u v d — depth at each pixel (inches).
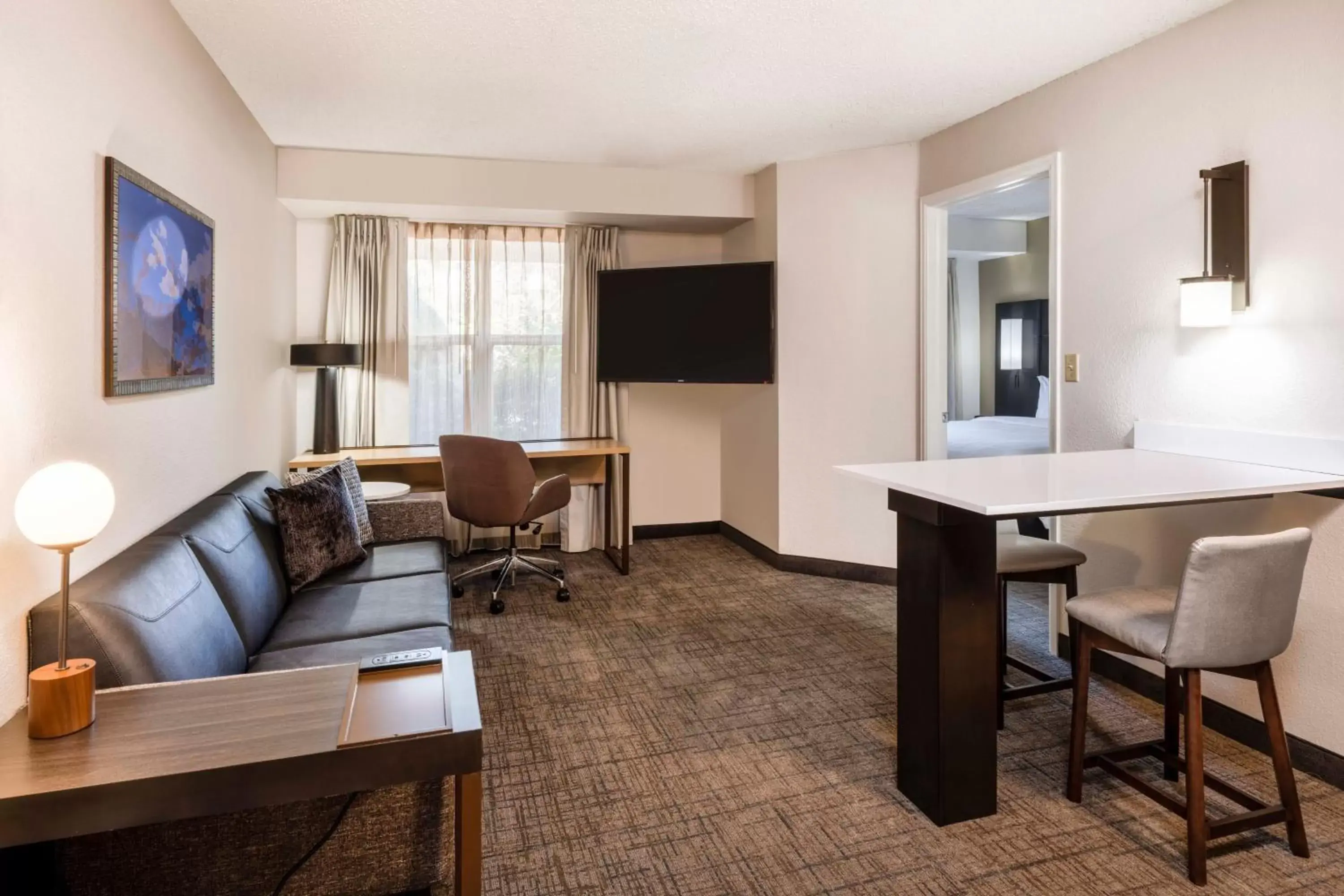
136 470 86.4
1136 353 115.5
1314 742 93.1
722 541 217.5
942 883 74.5
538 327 205.3
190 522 95.0
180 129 102.8
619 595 168.9
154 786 47.4
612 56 118.7
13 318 61.4
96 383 76.6
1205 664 73.9
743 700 116.0
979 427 231.9
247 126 139.4
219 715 55.3
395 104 139.3
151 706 56.7
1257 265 98.4
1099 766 87.8
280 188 167.0
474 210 181.3
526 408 205.8
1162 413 112.0
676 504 222.2
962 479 87.9
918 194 166.4
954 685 83.0
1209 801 88.4
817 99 138.9
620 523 208.4
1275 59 95.6
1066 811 86.4
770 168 183.8
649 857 79.0
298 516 118.6
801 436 182.4
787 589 172.7
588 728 107.3
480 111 143.4
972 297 319.6
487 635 144.3
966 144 150.6
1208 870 76.0
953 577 82.1
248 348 138.5
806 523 183.8
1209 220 102.6
